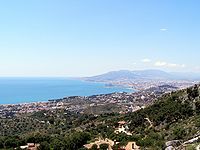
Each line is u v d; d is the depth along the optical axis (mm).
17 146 127188
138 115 153625
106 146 111562
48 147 118750
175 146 79500
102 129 151000
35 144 126625
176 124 117812
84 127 177000
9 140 127250
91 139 129750
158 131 119625
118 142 118375
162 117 133500
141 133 126750
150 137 107312
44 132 169125
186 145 72812
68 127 192375
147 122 140125
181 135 94938
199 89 145625
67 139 123500
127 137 118875
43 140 130875
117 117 181000
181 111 130250
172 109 135875
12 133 172625
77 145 121688
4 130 182125
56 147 118438
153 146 95000
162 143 93438
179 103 143250
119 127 151250
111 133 135250
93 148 112312
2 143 125562
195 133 89000
